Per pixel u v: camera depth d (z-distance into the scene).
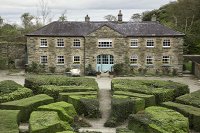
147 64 47.34
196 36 65.12
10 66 51.38
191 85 38.47
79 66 47.53
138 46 47.06
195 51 62.16
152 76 45.97
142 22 49.47
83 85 29.41
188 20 73.06
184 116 21.12
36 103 22.33
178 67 47.25
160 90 27.00
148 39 47.00
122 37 46.81
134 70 47.31
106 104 27.28
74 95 25.12
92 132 19.17
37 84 29.11
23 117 21.17
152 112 20.64
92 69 47.25
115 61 47.22
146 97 24.72
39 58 47.50
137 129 19.08
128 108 22.89
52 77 32.47
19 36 59.78
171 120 18.84
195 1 72.69
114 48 47.03
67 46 47.28
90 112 23.14
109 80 42.19
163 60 47.38
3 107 21.41
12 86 26.89
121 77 44.84
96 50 47.12
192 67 49.28
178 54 47.09
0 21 79.38
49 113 19.80
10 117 18.30
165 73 47.22
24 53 51.75
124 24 48.97
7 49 51.22
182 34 46.75
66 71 47.28
